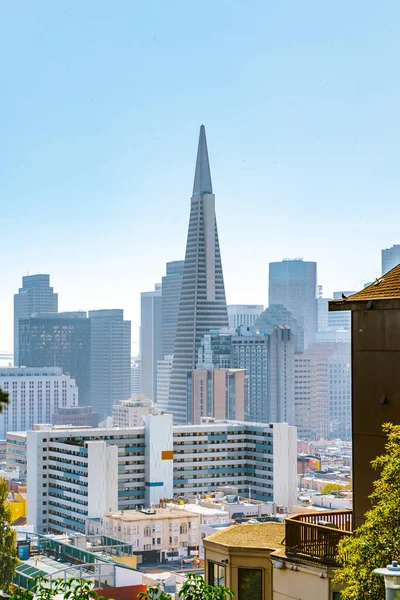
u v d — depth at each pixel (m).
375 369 38.59
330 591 36.38
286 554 38.88
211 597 34.34
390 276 40.56
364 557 32.41
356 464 39.22
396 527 32.44
